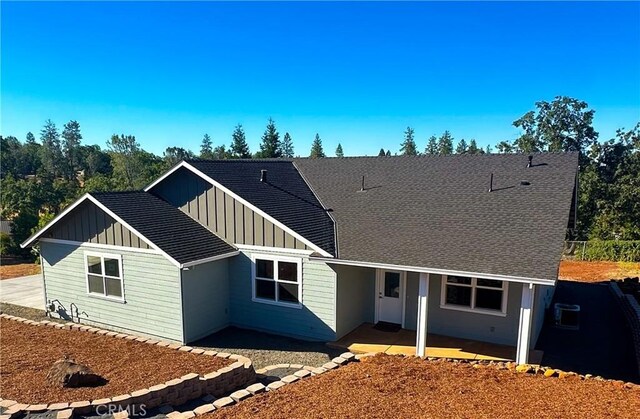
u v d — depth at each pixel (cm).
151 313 1267
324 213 1462
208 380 824
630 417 681
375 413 696
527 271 950
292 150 10394
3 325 1244
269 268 1303
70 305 1441
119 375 859
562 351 1159
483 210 1260
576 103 3947
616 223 3256
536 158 1489
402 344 1204
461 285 1241
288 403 741
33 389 771
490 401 749
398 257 1109
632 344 1212
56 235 1438
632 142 3744
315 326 1245
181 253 1210
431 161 1667
